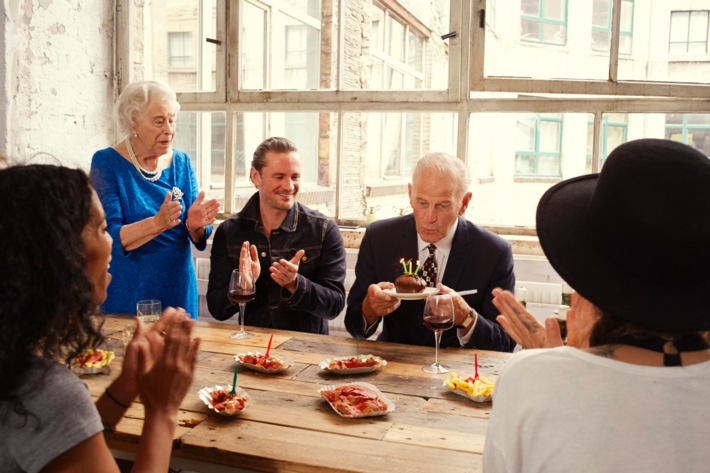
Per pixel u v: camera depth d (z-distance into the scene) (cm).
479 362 189
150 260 265
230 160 348
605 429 76
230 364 186
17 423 85
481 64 302
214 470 135
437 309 177
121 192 262
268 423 143
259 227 248
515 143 604
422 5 319
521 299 240
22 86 297
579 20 303
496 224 317
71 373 91
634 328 82
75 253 89
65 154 322
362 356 185
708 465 74
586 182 100
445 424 144
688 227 75
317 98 329
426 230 215
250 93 339
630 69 303
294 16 347
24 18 295
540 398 80
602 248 83
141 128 260
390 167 374
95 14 333
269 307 246
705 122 306
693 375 78
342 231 327
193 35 356
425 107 312
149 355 112
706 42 344
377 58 348
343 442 134
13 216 85
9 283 84
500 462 84
